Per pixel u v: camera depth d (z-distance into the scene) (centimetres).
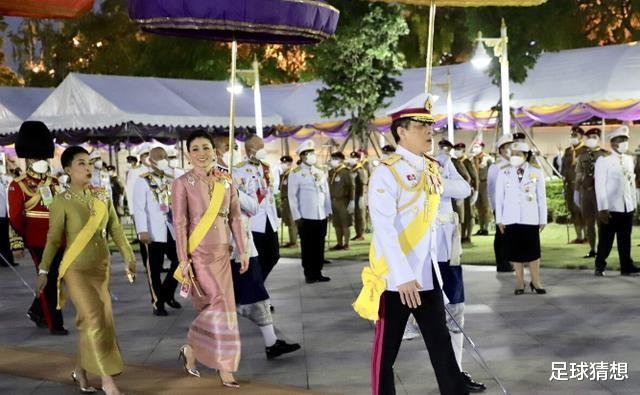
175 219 729
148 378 771
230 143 803
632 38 3117
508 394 661
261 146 1040
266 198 1063
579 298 1099
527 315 1002
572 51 2472
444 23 3428
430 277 557
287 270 1533
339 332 952
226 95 2609
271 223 1070
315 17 782
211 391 719
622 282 1213
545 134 2983
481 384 693
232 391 717
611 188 1256
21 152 1031
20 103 2667
